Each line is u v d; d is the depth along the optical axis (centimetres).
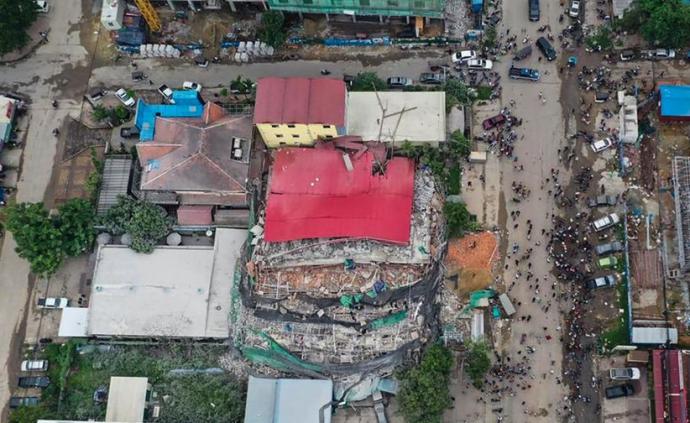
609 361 8262
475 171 9025
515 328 8444
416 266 8519
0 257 9131
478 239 8744
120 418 8156
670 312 8350
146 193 9025
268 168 9094
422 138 8756
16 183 9400
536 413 8150
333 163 8762
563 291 8500
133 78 9762
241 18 9931
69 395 8500
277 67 9706
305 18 9794
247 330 8481
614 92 9181
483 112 9262
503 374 8281
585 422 8094
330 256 8519
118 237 9012
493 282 8612
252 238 8744
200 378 8450
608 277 8438
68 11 10094
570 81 9269
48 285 8975
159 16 10031
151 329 8500
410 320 8381
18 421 8275
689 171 8575
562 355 8300
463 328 8450
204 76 9738
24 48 9956
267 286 8556
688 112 8825
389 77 9519
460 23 9581
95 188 9069
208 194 8888
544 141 9069
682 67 9244
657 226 8650
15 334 8844
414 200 8738
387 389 8219
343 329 8388
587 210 8775
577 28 9431
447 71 9438
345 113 8600
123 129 9469
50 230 8650
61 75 9838
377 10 9375
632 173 8869
